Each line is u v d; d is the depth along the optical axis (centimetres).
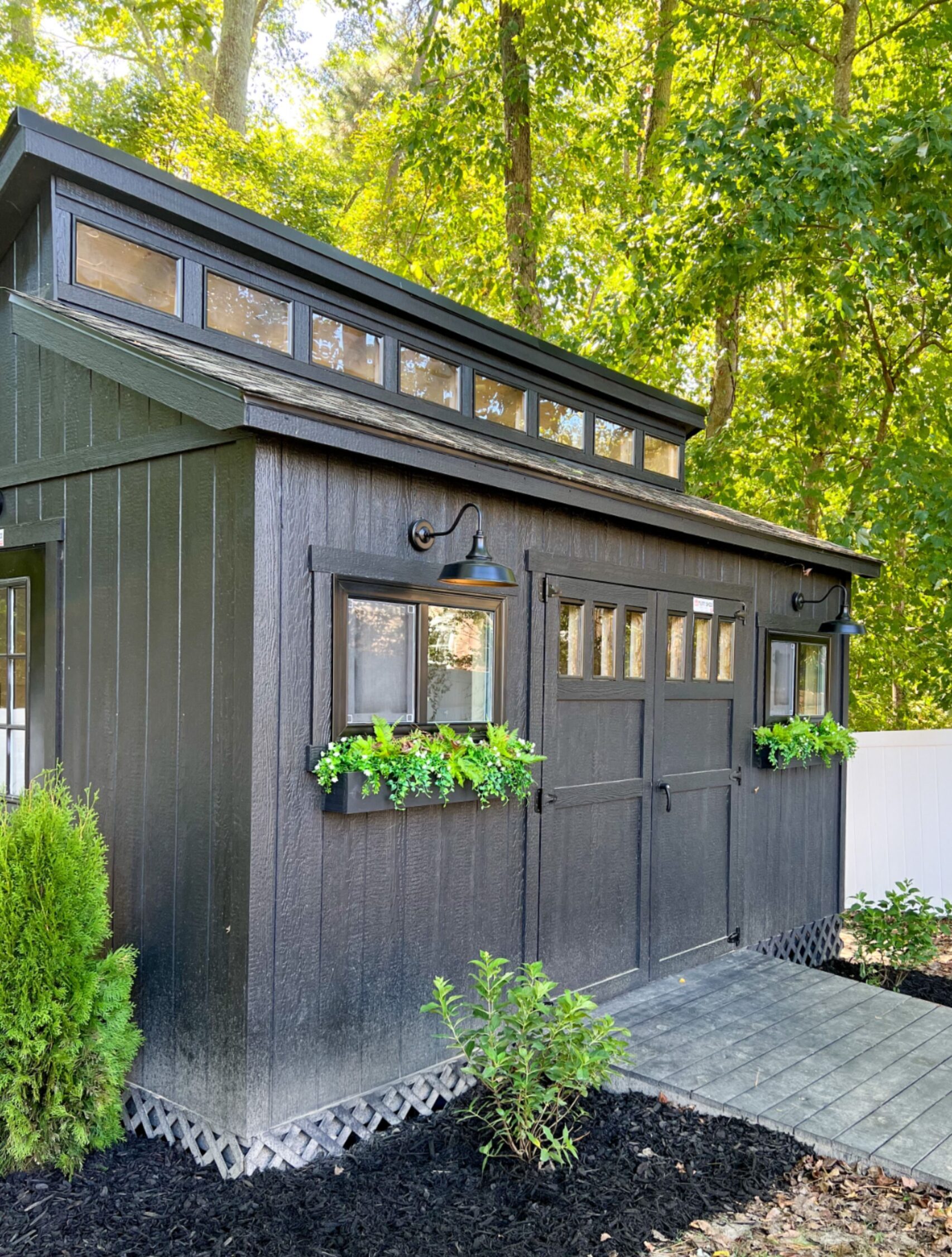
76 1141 310
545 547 430
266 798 301
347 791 312
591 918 459
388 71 1869
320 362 469
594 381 624
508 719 405
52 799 335
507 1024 338
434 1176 310
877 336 1004
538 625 424
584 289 1348
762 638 604
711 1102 367
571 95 1348
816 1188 319
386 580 343
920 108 920
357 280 473
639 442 681
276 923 304
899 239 866
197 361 330
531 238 1109
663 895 513
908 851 826
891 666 1139
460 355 540
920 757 836
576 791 445
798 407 1022
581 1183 310
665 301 1004
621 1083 390
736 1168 327
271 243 438
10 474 414
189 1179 303
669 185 1150
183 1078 321
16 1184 302
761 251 915
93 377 372
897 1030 454
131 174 389
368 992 337
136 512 350
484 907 393
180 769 325
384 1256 262
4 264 419
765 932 610
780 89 963
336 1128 325
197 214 410
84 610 375
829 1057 416
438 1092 364
